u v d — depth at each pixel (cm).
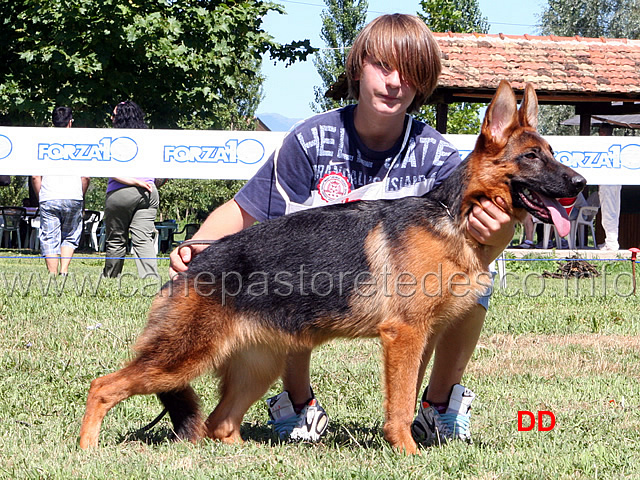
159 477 348
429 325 400
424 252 394
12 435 420
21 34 2086
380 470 360
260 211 458
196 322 404
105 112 2034
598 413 497
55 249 1146
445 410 457
